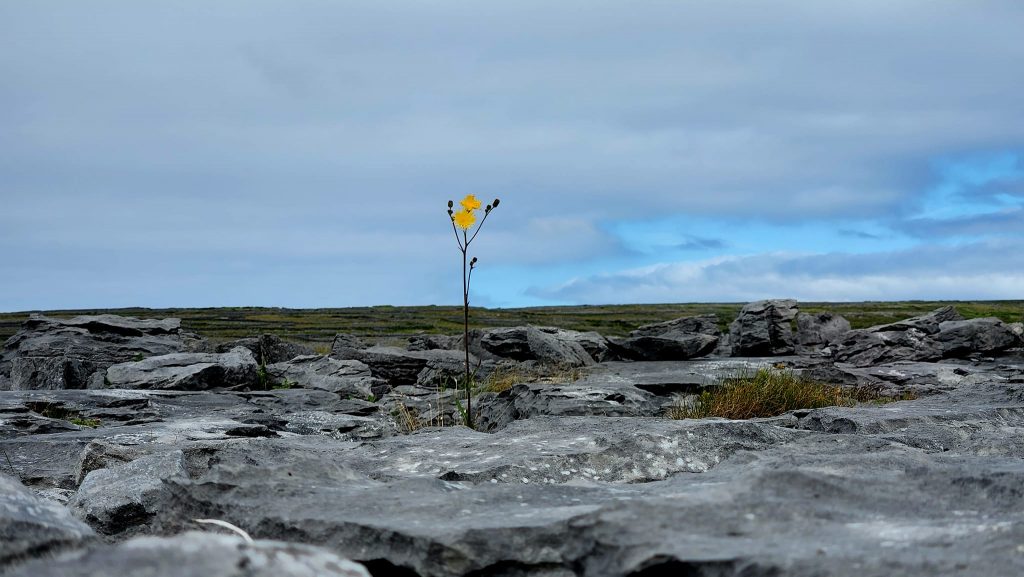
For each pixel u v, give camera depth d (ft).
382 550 9.10
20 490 9.60
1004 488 9.29
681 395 44.42
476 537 8.69
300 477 12.08
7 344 73.00
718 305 260.62
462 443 17.94
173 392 46.21
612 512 8.57
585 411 37.60
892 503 9.14
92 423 36.86
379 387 59.11
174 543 6.47
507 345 71.05
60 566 6.13
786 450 16.92
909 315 180.14
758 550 7.34
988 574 6.62
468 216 31.48
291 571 6.17
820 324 85.51
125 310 211.00
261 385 58.85
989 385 31.63
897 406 28.58
